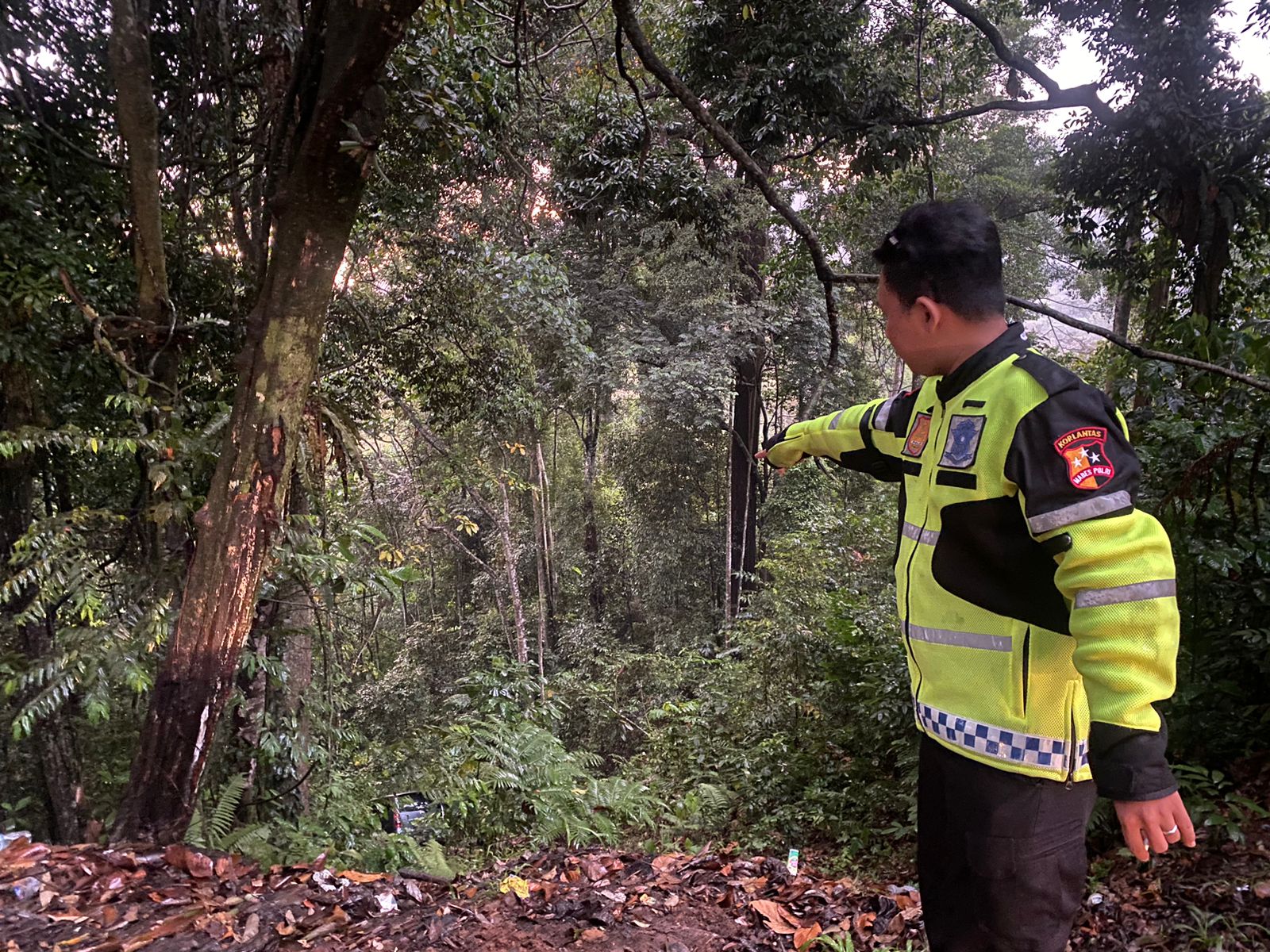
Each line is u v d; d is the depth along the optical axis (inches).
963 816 48.3
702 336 585.3
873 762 227.5
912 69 377.7
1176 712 158.7
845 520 423.8
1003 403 45.5
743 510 703.7
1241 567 160.2
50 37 179.2
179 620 121.9
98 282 175.9
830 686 257.4
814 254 128.6
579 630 726.5
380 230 306.0
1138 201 344.8
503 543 717.9
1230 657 158.6
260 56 183.0
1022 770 46.3
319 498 174.2
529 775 228.2
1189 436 153.9
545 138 324.5
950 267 48.3
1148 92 303.0
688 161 290.8
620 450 760.3
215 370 202.7
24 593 175.2
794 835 224.4
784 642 295.1
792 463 76.4
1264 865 120.6
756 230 578.6
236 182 201.6
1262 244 337.7
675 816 256.8
